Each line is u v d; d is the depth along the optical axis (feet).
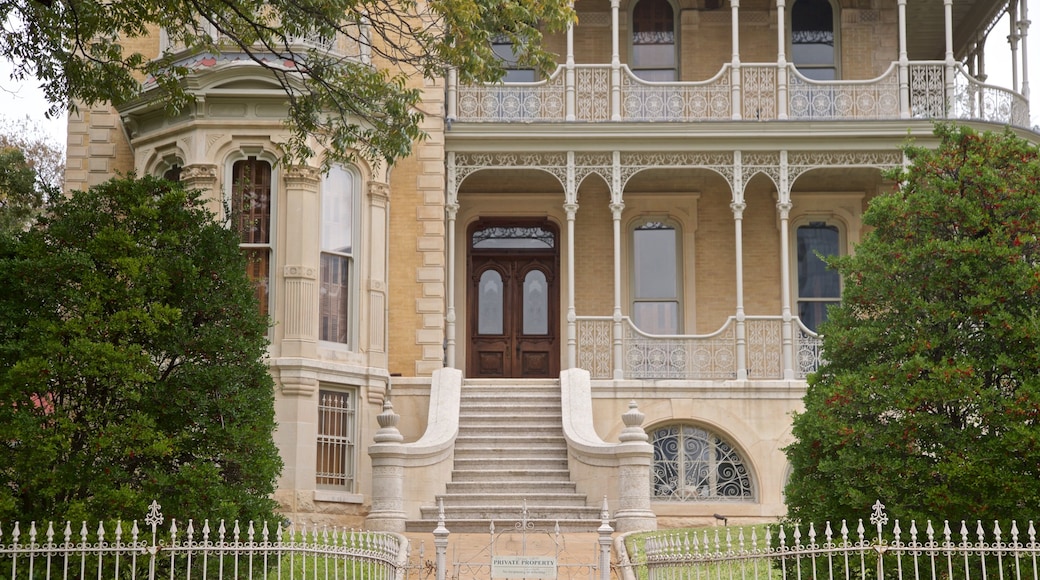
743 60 86.38
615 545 55.67
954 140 48.29
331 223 71.61
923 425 43.42
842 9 86.84
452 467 67.72
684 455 74.69
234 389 46.83
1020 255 46.11
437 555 45.29
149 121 72.08
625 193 85.30
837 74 86.48
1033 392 42.06
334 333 71.05
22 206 81.97
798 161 78.13
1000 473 41.93
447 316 77.97
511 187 85.71
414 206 75.82
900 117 77.56
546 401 74.02
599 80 79.82
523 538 48.08
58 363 44.88
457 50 53.78
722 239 84.99
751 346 76.84
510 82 86.02
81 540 41.37
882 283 46.42
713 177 84.12
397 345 74.59
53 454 43.93
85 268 46.37
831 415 44.88
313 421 68.39
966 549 36.78
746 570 48.98
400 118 57.00
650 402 74.54
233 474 47.14
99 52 56.95
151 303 47.19
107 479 44.39
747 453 73.82
